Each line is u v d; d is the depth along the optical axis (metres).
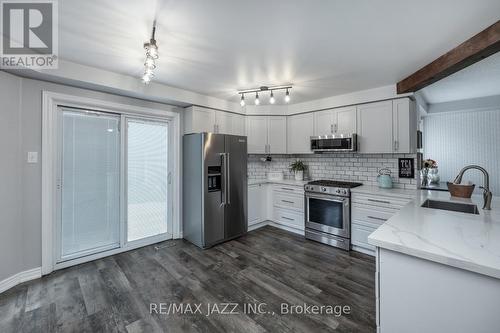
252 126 4.26
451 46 2.08
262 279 2.43
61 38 1.92
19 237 2.34
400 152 3.07
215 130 3.79
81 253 2.84
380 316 1.22
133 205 3.30
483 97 3.87
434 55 2.25
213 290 2.23
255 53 2.20
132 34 1.85
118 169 3.16
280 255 3.04
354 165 3.84
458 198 2.42
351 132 3.51
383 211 2.92
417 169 3.32
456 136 4.34
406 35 1.88
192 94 3.45
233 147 3.64
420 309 1.10
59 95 2.57
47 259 2.52
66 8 1.53
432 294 1.07
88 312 1.92
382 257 1.22
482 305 0.95
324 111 3.81
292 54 2.22
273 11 1.56
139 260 2.90
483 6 1.51
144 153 3.41
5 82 2.22
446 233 1.29
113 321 1.81
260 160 4.71
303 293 2.18
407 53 2.21
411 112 3.12
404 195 2.73
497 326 0.92
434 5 1.50
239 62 2.40
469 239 1.19
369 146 3.33
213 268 2.68
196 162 3.36
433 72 2.38
